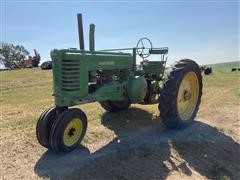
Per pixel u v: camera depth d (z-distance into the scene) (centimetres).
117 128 613
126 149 504
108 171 435
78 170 432
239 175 475
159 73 686
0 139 555
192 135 577
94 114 721
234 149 546
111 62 554
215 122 672
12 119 718
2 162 461
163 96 556
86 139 542
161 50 689
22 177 416
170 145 527
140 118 683
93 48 530
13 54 7106
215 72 2034
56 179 410
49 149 495
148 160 474
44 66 2944
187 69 584
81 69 486
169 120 568
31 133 585
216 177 458
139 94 601
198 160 495
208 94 1001
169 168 460
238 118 700
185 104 634
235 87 1152
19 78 2153
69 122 466
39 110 830
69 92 470
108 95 552
